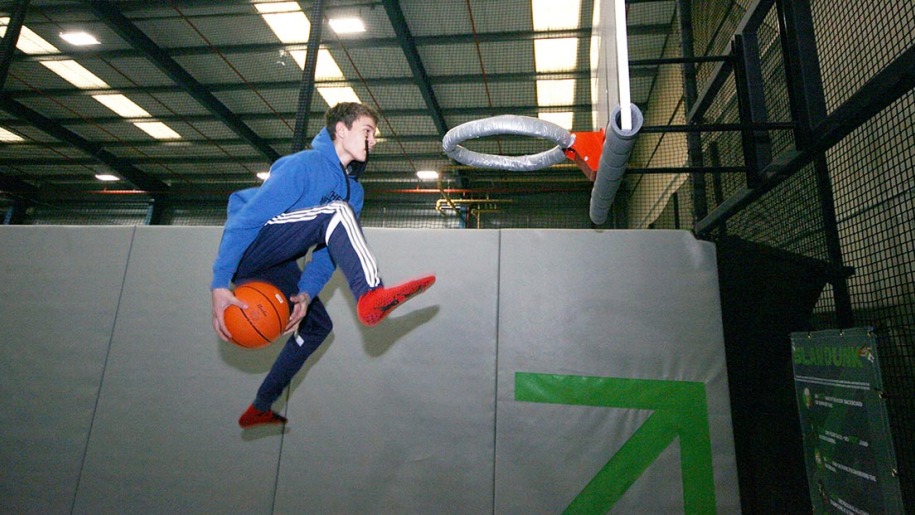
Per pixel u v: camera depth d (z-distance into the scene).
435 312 2.40
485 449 2.21
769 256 2.18
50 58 7.04
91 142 9.56
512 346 2.32
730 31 2.45
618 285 2.34
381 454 2.24
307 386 2.35
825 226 1.97
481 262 2.45
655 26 5.57
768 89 2.03
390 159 9.51
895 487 1.32
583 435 2.19
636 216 7.72
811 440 1.77
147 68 7.21
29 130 9.14
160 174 10.97
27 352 2.50
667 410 2.17
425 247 2.48
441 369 2.33
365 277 1.24
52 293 2.58
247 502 2.24
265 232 1.32
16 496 2.31
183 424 2.35
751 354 2.15
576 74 6.82
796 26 1.66
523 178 9.08
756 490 2.02
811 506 1.77
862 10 1.80
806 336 1.84
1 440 2.38
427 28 6.04
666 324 2.27
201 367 2.43
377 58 6.64
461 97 7.54
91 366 2.46
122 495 2.28
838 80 1.95
